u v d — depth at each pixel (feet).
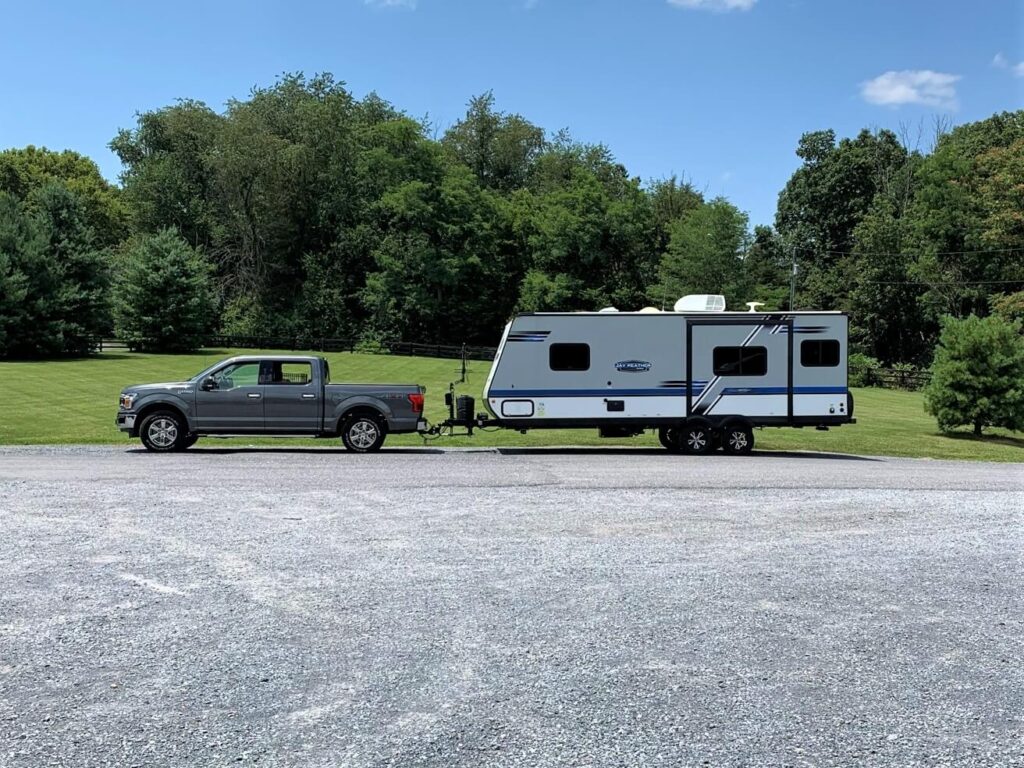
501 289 229.25
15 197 181.68
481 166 267.39
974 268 194.90
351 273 233.96
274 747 13.89
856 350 211.82
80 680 16.55
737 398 60.49
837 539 29.96
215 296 208.23
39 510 32.83
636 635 19.54
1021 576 25.35
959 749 14.21
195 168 233.76
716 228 210.18
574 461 53.62
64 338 165.68
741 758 13.74
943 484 45.93
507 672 17.24
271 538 28.60
